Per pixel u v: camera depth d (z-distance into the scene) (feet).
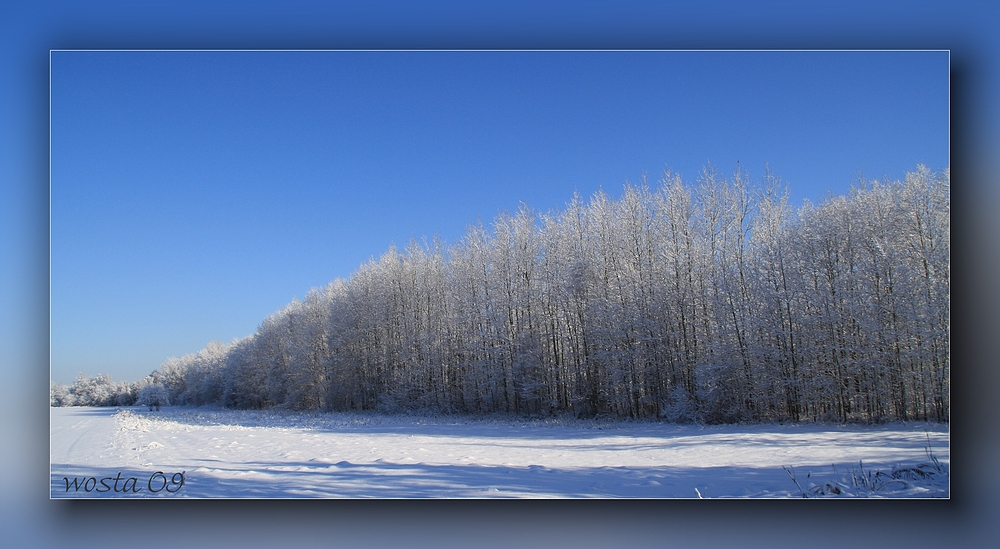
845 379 68.69
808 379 69.92
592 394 90.89
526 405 98.94
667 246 83.92
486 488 27.66
